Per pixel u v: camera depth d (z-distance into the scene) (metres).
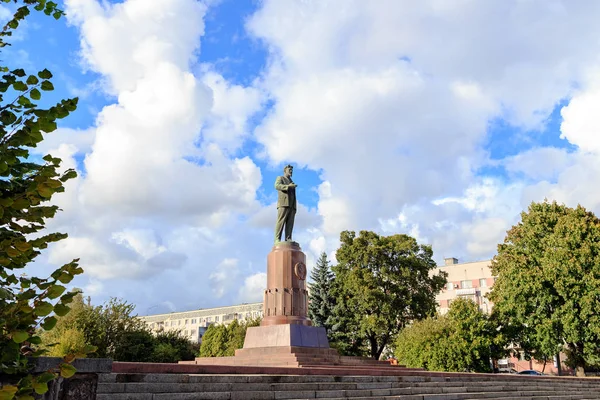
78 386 3.88
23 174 3.43
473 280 65.19
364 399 13.28
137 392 9.45
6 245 3.08
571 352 32.78
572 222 30.08
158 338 41.91
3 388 2.80
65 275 3.25
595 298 28.31
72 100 3.38
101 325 33.78
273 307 20.08
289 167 22.75
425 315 38.53
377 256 38.84
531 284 30.03
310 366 16.53
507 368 54.22
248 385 11.41
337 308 39.50
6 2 3.57
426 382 16.69
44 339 29.89
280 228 21.73
